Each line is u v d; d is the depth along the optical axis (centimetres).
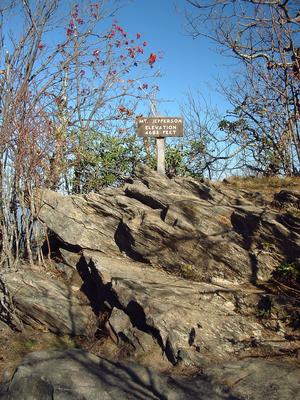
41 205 652
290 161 823
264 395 379
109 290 543
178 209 595
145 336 482
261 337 459
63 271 620
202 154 1002
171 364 452
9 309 568
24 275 595
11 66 685
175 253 574
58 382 423
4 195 642
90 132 846
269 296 488
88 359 473
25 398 425
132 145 875
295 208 557
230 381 404
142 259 595
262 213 549
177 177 687
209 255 556
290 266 507
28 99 671
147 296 503
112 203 645
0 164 644
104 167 838
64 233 632
